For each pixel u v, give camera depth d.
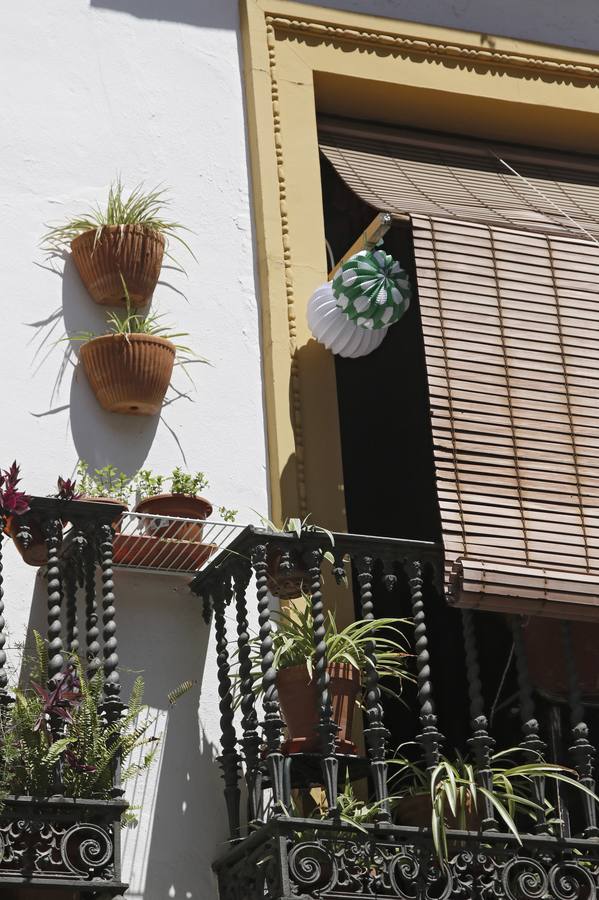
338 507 6.94
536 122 8.43
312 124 7.70
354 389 8.41
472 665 6.14
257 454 6.94
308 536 6.12
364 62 7.98
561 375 6.74
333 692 6.11
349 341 7.05
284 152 7.57
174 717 6.32
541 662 6.52
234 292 7.22
